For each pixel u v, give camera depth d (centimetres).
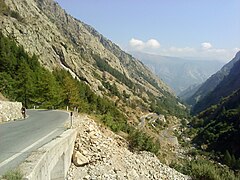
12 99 6191
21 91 6488
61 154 1441
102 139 2555
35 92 6519
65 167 1628
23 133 1892
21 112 3450
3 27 15950
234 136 11138
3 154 1175
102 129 3023
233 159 8175
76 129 2283
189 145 13125
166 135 15062
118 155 2475
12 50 10356
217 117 16075
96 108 10712
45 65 16200
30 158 926
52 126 2370
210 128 14050
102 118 3722
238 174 4228
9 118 3031
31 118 3303
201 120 19450
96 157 2178
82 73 19400
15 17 18175
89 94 11675
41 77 6850
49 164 1090
